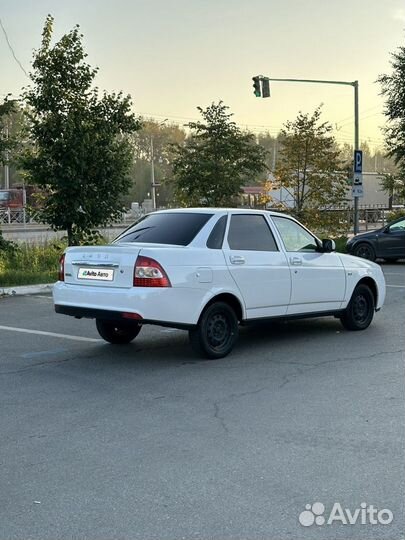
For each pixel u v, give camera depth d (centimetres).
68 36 1611
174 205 2456
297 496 405
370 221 5009
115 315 727
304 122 2375
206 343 765
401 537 359
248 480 429
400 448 484
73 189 1602
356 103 2444
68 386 666
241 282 791
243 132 2408
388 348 838
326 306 907
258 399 613
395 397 616
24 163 1600
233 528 367
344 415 563
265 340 897
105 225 1748
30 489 419
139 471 446
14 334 956
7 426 542
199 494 409
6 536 361
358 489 414
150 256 721
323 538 358
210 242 779
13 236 3042
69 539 358
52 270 1703
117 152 1645
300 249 888
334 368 732
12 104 1480
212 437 511
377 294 994
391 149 2573
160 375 707
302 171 2395
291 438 507
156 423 547
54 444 500
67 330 988
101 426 541
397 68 2495
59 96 1608
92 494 411
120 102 1666
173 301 725
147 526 370
